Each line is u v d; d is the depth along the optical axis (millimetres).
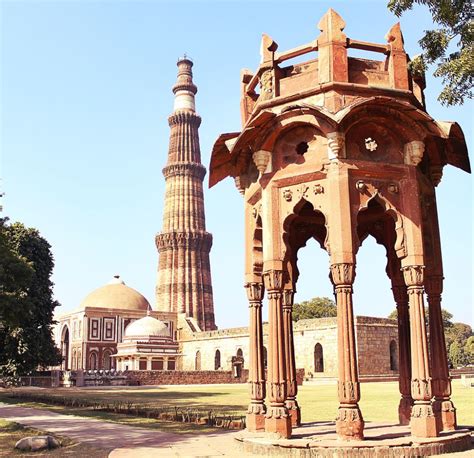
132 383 53781
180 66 99438
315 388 48312
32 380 53469
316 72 12891
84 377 51031
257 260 13969
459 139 13820
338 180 12008
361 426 11062
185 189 92500
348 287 11531
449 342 102375
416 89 13953
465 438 11875
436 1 11570
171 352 67688
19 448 13523
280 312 12367
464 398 30922
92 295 85875
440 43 11914
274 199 12820
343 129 12156
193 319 84938
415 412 11562
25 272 33281
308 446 10789
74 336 81562
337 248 11688
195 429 17500
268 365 12172
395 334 62781
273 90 13328
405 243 12359
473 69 10844
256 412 13250
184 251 89500
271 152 13062
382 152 12703
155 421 20500
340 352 11289
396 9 11945
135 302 85188
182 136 95188
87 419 21562
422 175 13625
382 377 59531
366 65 13125
